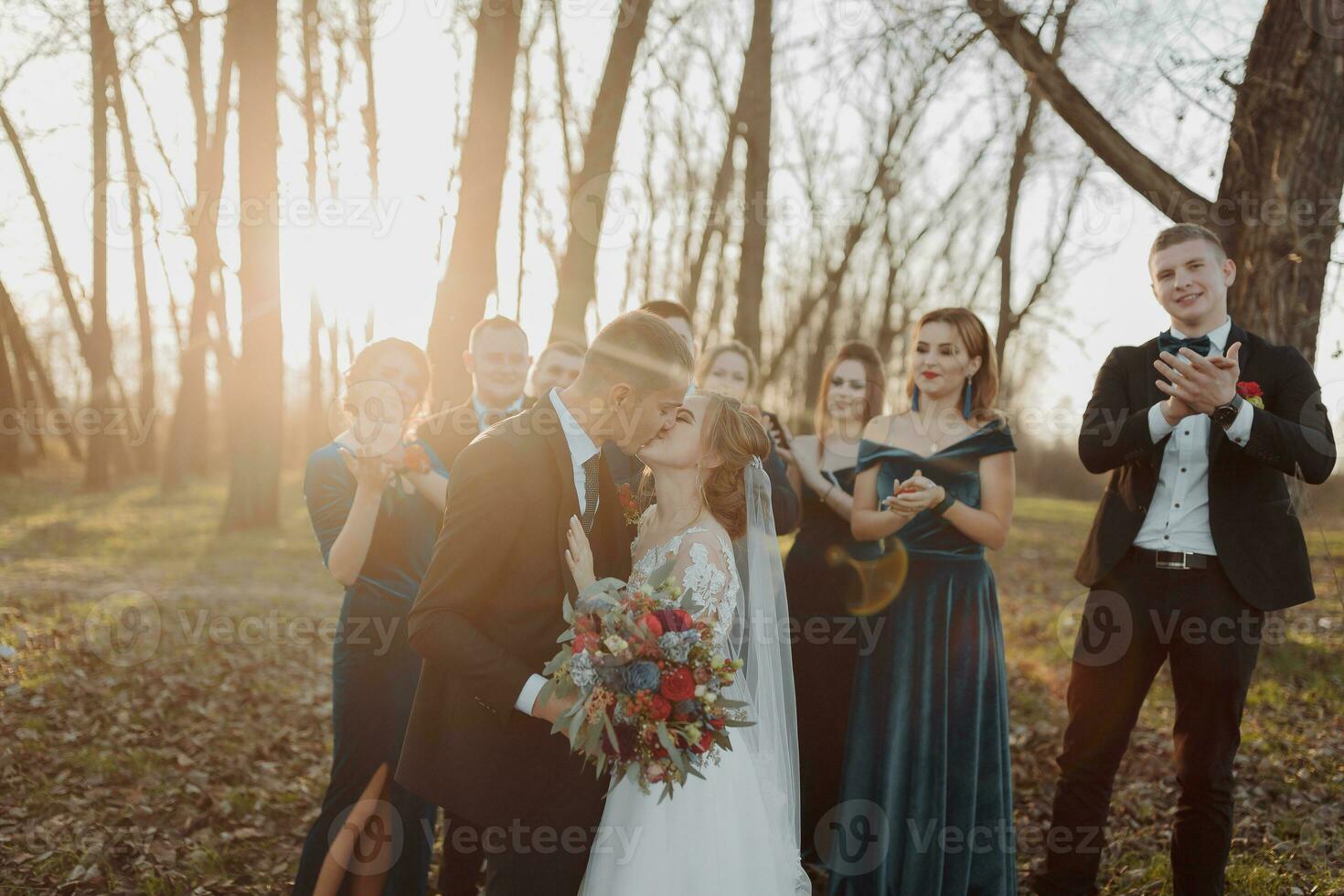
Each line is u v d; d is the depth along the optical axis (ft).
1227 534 10.32
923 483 10.86
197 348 62.39
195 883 11.94
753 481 9.32
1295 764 15.15
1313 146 17.89
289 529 49.90
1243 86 18.40
